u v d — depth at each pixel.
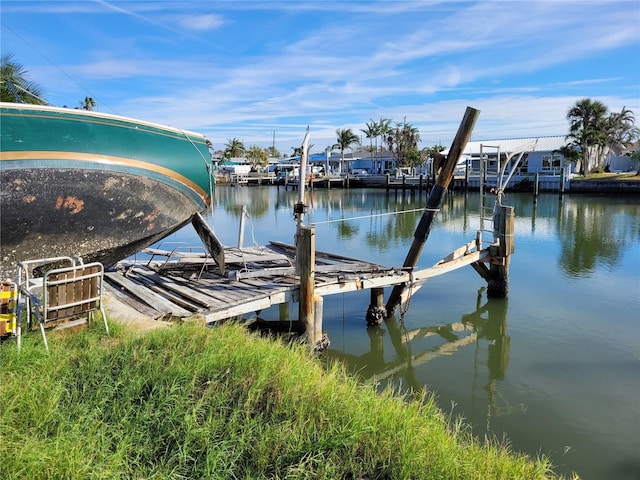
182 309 7.01
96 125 6.61
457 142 9.12
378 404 4.32
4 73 9.55
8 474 3.14
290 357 5.18
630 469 5.15
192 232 22.91
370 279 8.98
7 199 5.95
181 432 3.81
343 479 3.52
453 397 6.89
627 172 53.66
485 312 10.60
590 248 17.53
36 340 5.10
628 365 7.75
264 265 9.86
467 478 3.55
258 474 3.50
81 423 3.84
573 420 6.16
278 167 73.44
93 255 7.05
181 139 7.79
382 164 71.62
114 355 4.83
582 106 46.75
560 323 9.78
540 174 44.12
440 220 26.75
